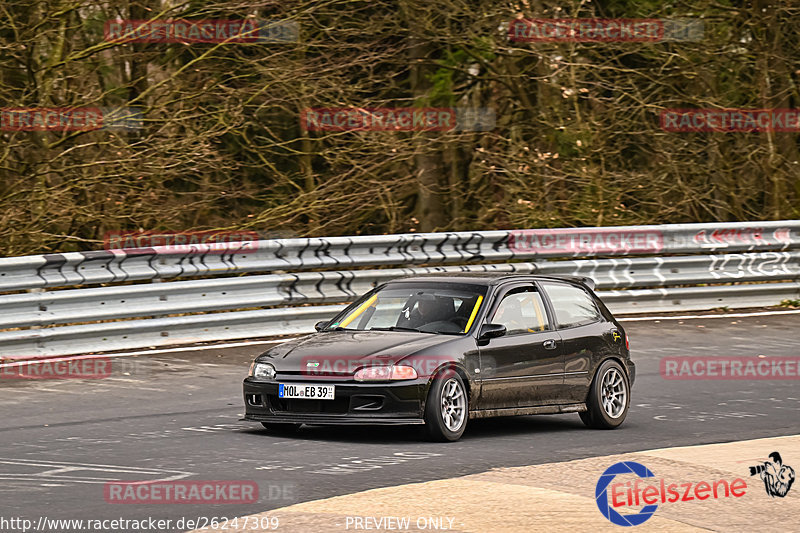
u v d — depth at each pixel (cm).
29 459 2392
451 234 5009
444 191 7300
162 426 2828
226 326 4350
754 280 5712
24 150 5644
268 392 2728
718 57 6750
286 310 4528
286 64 5784
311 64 5950
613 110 6438
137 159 5241
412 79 7081
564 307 3089
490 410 2827
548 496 2073
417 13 6381
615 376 3089
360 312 3055
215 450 2530
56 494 2061
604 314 3192
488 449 2619
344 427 2923
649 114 6900
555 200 6450
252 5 5569
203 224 6250
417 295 3006
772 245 5794
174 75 5488
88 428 2777
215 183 6150
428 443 2683
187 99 5569
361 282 4775
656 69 6781
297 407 2708
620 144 6844
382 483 2195
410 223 6384
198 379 3566
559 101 6725
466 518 1897
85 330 3959
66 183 5272
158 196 5631
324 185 5847
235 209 6431
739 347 4459
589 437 2842
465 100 7181
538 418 3222
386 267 5528
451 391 2723
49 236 5206
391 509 1959
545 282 3108
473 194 7069
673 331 4866
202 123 5709
